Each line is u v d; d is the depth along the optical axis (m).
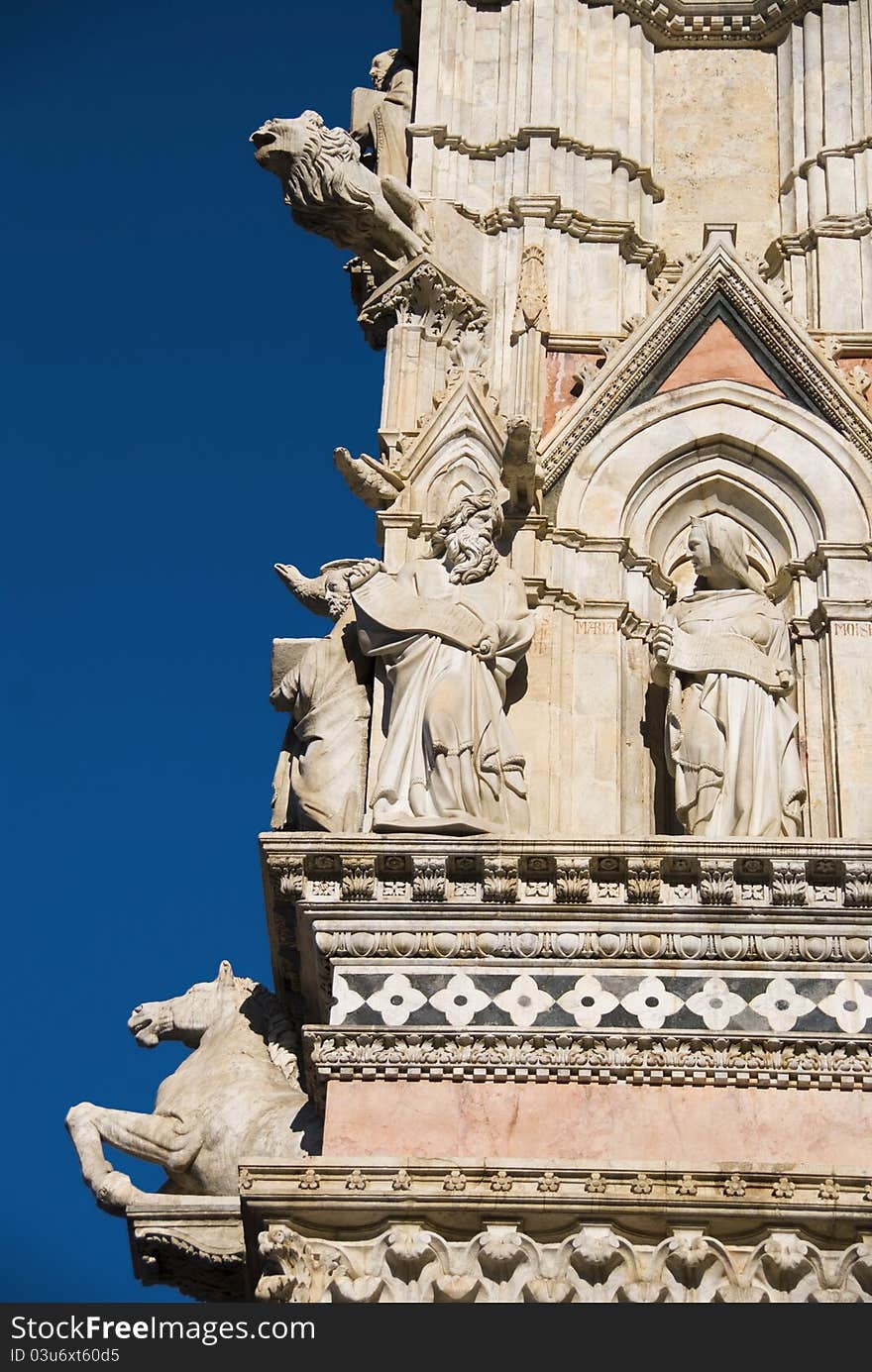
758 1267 22.88
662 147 32.47
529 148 31.25
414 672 26.56
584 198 31.27
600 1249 22.78
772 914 24.80
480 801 25.78
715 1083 24.19
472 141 31.62
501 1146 23.94
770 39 32.94
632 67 32.41
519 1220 23.00
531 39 32.06
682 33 32.94
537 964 24.75
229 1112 26.03
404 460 28.58
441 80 31.89
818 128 31.80
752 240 31.86
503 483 28.22
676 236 31.89
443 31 32.25
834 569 28.06
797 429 29.02
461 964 24.81
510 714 27.16
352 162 30.17
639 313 30.77
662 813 27.38
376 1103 24.19
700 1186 23.03
